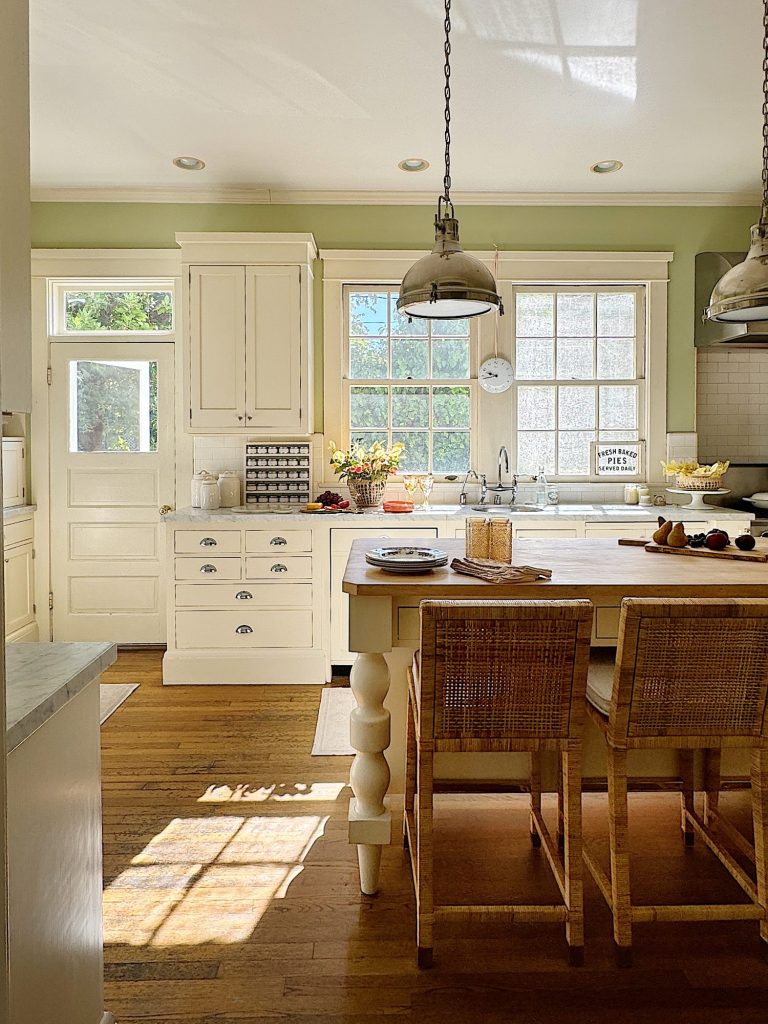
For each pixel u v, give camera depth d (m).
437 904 2.20
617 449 5.22
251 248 4.64
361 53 3.24
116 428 5.18
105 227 5.01
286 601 4.48
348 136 4.10
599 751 2.48
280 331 4.68
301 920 2.14
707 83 3.51
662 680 1.95
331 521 4.47
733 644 1.93
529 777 2.46
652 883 2.30
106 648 1.57
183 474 5.13
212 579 4.46
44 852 1.27
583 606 1.89
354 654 4.50
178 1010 1.78
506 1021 1.75
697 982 1.89
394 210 5.04
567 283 5.13
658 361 5.13
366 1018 1.75
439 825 2.72
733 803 2.88
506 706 1.94
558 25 3.04
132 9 2.91
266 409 4.70
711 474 4.72
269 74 3.42
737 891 2.26
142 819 2.74
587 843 2.56
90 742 1.50
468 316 3.02
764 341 5.06
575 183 4.85
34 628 5.11
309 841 2.59
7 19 1.10
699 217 5.10
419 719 1.96
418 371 5.19
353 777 2.29
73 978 1.40
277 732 3.63
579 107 3.76
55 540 5.14
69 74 3.42
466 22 3.01
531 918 1.95
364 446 5.19
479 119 3.89
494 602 1.90
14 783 1.15
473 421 5.18
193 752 3.38
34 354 5.08
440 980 1.89
